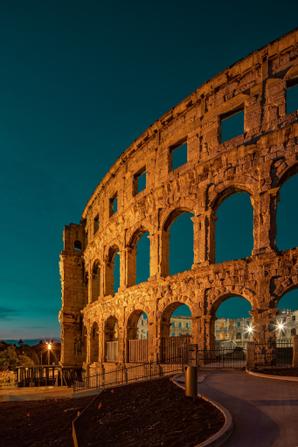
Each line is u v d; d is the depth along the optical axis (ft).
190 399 59.06
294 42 109.29
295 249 98.68
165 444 44.60
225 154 118.73
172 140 139.03
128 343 145.89
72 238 229.04
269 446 38.22
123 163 167.22
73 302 219.41
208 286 114.62
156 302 132.36
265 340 99.30
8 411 101.91
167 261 135.95
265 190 107.24
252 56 116.57
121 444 49.24
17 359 249.14
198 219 123.03
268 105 112.16
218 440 39.73
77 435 59.41
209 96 128.06
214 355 112.47
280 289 100.17
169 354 126.11
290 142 105.60
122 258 159.12
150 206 143.74
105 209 185.06
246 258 106.93
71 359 211.20
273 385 68.08
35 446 63.77
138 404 65.67
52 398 119.65
